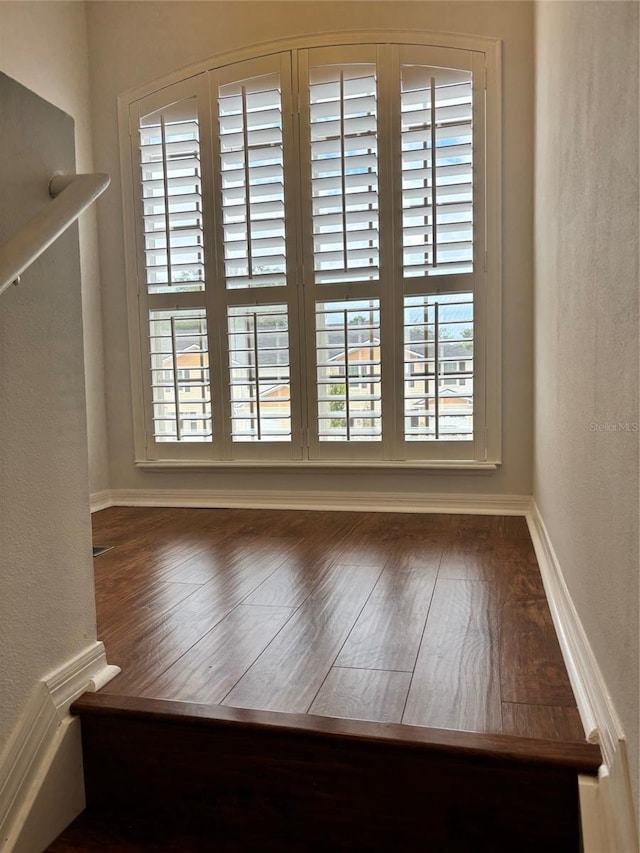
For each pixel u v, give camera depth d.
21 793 1.04
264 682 1.25
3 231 1.02
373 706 1.15
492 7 2.62
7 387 1.03
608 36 0.95
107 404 3.18
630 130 0.79
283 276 2.87
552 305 1.84
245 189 2.86
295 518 2.77
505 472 2.75
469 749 1.00
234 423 3.00
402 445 2.81
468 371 2.72
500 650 1.39
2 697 1.01
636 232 0.76
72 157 1.19
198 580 1.94
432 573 1.95
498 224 2.66
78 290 1.21
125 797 1.17
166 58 2.94
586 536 1.17
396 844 1.05
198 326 3.00
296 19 2.79
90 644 1.24
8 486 1.03
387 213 2.74
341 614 1.63
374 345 2.79
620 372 0.86
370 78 2.70
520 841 1.00
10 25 2.57
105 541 2.45
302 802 1.08
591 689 1.06
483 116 2.64
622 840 0.79
